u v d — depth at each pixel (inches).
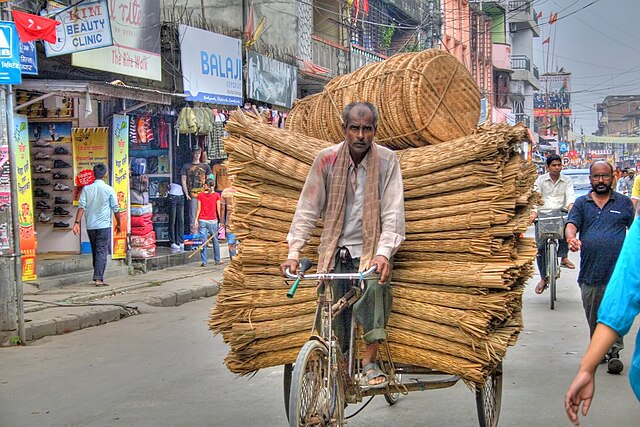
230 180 211.9
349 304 179.8
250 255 203.2
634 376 114.9
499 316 184.7
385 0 1224.8
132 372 291.7
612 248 278.5
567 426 214.1
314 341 168.1
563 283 538.9
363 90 232.7
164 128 681.0
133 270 594.2
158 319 421.4
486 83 2039.9
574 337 341.1
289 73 854.5
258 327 201.3
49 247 577.3
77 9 481.1
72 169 572.4
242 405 241.4
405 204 197.6
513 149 198.8
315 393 166.1
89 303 443.8
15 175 353.4
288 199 206.7
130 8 576.4
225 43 715.4
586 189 888.9
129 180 595.8
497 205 187.9
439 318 187.8
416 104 220.8
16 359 321.1
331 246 182.5
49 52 470.3
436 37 1207.6
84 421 229.5
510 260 188.7
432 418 225.3
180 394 257.0
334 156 185.9
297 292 202.1
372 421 223.1
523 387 257.3
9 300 349.1
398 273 194.7
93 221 515.2
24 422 230.4
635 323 367.2
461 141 195.8
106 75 575.2
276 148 208.1
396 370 199.6
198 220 660.1
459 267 188.2
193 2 884.6
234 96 732.0
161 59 646.5
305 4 941.8
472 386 190.2
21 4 459.2
